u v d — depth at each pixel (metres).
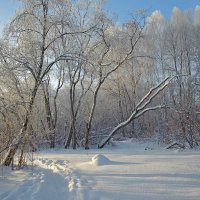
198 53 43.69
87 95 38.25
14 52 16.53
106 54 30.73
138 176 11.38
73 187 10.41
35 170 15.36
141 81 44.94
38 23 17.70
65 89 38.75
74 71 31.27
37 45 17.30
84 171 13.62
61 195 9.82
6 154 16.05
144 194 8.84
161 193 8.79
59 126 36.91
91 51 27.69
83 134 37.00
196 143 24.20
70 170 14.19
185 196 8.32
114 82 38.56
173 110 26.30
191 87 30.91
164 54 44.53
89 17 28.56
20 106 15.70
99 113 39.41
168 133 27.05
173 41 44.56
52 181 12.13
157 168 12.84
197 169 12.02
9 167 15.99
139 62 38.06
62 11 18.19
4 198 9.70
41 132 18.25
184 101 26.02
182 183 9.73
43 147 30.12
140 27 30.44
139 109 30.12
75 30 19.06
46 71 17.09
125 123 30.61
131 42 29.98
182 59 44.66
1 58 16.16
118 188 9.76
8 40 16.97
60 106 37.88
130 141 33.44
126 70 37.41
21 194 10.17
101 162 15.40
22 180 12.70
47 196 9.80
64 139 36.12
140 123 41.69
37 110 17.28
